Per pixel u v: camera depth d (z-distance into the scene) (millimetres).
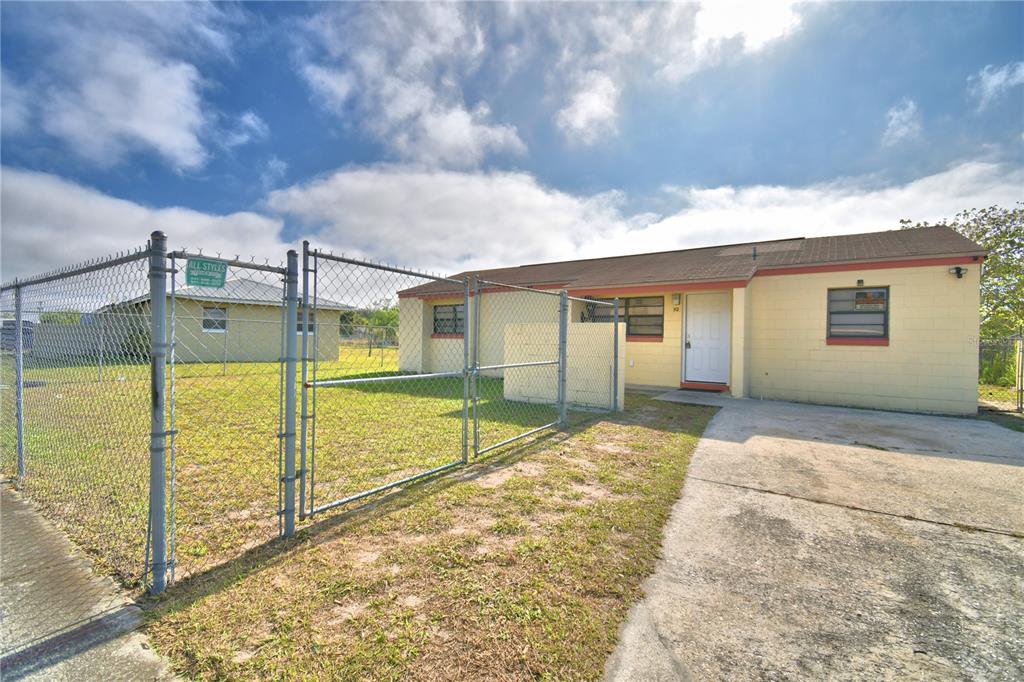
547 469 4324
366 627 1981
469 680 1681
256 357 16797
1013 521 3271
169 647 1837
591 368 7824
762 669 1781
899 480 4172
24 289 3936
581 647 1884
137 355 2568
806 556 2736
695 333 10461
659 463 4598
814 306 9102
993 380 11109
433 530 2977
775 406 8320
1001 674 1767
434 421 6605
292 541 2799
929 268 8109
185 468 4348
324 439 5496
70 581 2318
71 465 4152
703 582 2434
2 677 1672
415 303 15180
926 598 2312
